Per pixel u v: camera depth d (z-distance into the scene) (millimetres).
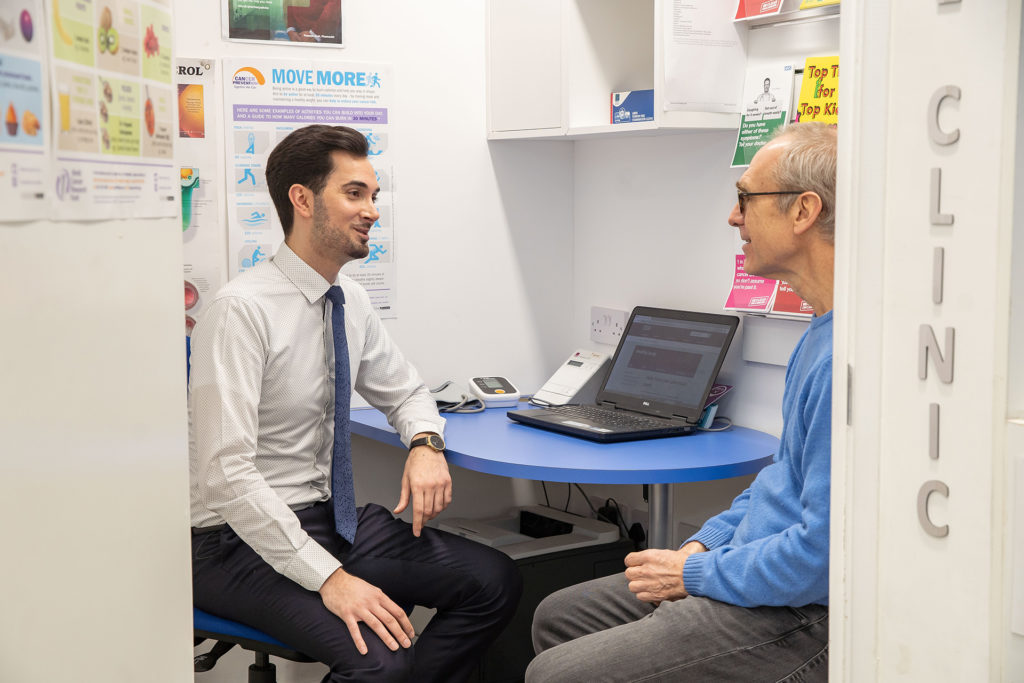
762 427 2521
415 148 2873
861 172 1111
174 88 930
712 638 1707
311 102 2734
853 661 1158
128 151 821
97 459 770
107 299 784
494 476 3109
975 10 998
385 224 2850
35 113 667
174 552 935
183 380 956
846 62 1126
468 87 2928
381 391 2467
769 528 1775
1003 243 998
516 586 2285
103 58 771
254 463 2137
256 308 2102
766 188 1803
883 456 1113
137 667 851
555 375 2914
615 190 2951
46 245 687
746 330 2543
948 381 1049
